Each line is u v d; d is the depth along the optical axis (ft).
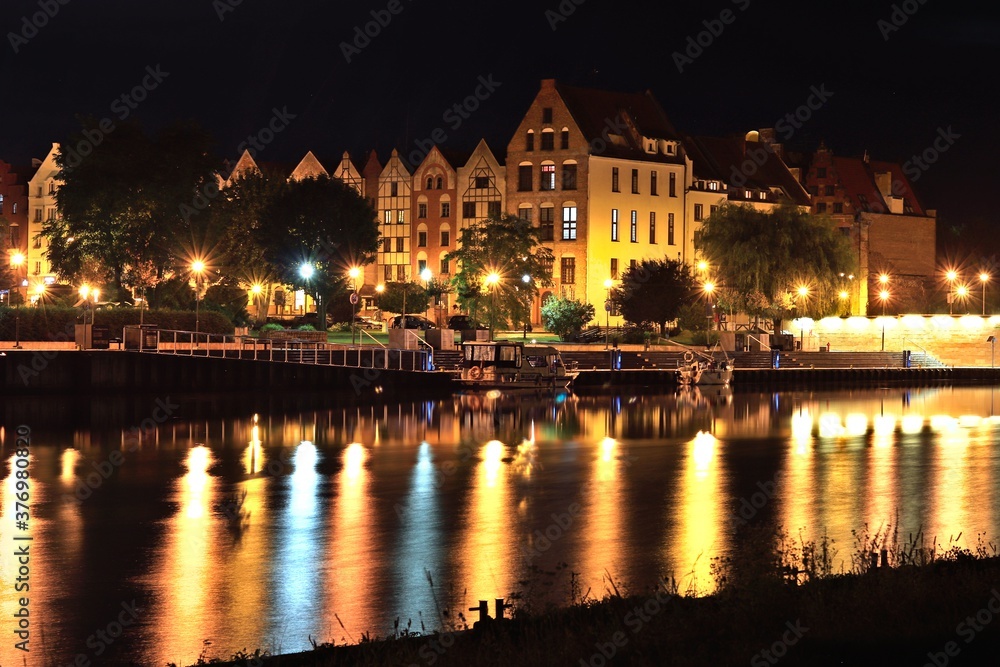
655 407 241.76
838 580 66.08
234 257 367.25
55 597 83.20
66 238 331.36
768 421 214.07
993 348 383.45
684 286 366.84
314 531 106.63
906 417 227.40
